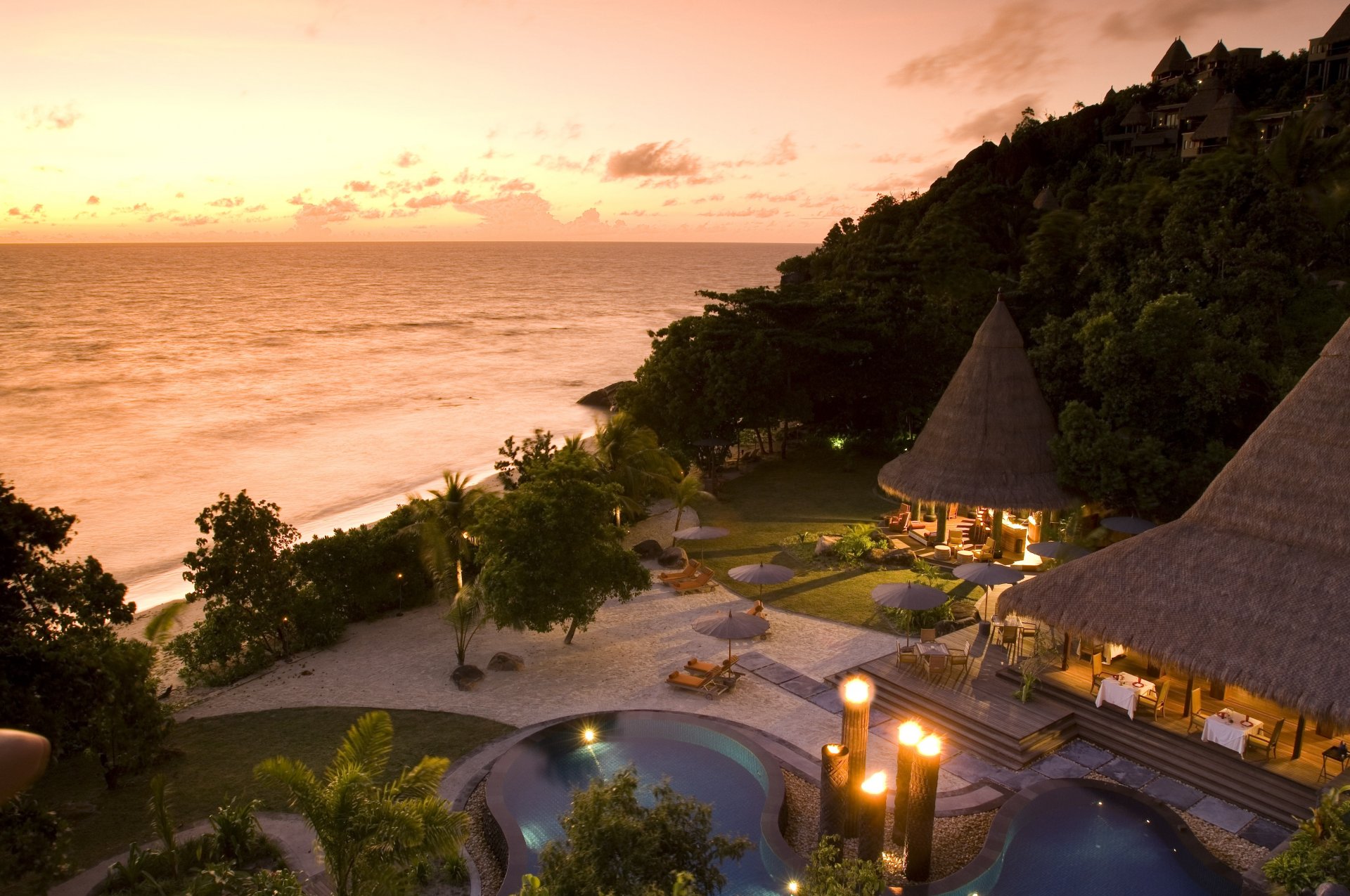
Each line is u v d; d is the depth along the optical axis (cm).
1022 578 2775
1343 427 2064
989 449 3462
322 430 7388
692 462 4934
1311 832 1567
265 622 2841
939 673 2467
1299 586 1972
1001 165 10425
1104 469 3203
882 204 10550
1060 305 5078
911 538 3769
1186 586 2091
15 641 1895
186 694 2748
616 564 2722
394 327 16750
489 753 2230
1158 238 4569
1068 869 1738
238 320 18062
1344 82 7938
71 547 4541
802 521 4159
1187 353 3297
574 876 1435
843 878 1481
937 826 1902
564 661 2772
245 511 2841
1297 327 3872
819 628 2947
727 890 1728
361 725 1650
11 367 10988
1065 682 2339
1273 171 5175
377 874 1498
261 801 1930
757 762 2097
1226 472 2217
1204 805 1942
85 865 1820
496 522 2694
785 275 10412
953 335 5397
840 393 5288
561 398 8975
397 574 3294
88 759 2244
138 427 7488
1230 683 1909
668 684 2572
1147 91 10538
